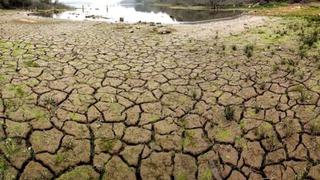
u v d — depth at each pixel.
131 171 4.33
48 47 8.59
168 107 5.61
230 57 8.02
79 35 10.47
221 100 5.88
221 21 15.27
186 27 12.74
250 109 5.62
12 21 13.72
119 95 5.90
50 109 5.28
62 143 4.61
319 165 4.51
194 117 5.37
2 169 4.07
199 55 8.25
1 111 5.09
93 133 4.86
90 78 6.52
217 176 4.35
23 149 4.40
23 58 7.44
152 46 9.18
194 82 6.52
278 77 6.74
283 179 4.36
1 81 6.04
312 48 8.54
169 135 4.94
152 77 6.71
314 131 5.04
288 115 5.46
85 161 4.38
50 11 25.91
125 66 7.29
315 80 6.55
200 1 47.31
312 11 18.06
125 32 11.28
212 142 4.86
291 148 4.77
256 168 4.50
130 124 5.12
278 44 9.09
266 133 5.04
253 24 12.94
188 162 4.52
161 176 4.31
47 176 4.11
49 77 6.42
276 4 31.84
